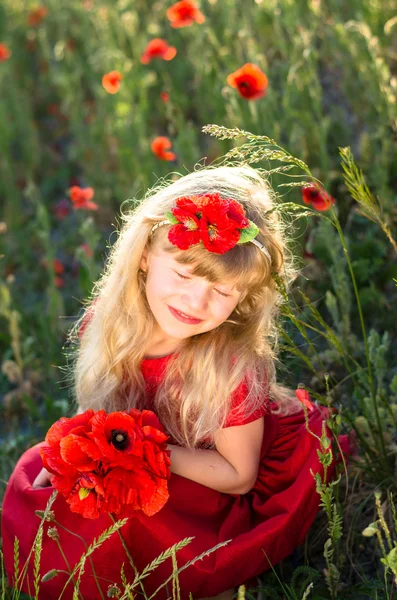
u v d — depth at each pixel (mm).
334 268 2570
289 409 2133
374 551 1989
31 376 2951
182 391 1914
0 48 4445
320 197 2209
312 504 1873
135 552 1792
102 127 4027
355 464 1971
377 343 2064
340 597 1813
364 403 2047
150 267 1824
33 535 1844
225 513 1904
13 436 2721
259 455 1912
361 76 3162
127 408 2021
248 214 1807
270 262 1788
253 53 3379
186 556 1769
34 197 3986
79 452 1586
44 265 3572
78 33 5059
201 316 1737
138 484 1604
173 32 4422
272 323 2023
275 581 1948
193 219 1617
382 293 2793
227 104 3229
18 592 1780
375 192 2930
